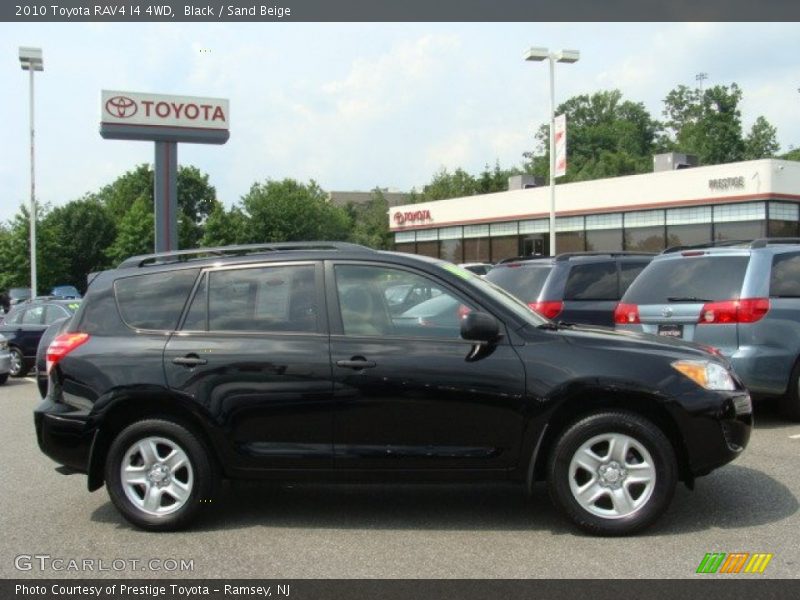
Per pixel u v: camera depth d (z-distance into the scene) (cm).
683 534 486
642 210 3359
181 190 7950
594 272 1053
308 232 5600
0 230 5112
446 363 493
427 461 493
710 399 486
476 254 4309
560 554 457
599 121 8988
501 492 593
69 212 5831
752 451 700
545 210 3812
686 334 796
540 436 486
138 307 536
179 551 477
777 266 790
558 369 487
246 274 532
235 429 505
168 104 2766
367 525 519
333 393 497
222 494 598
